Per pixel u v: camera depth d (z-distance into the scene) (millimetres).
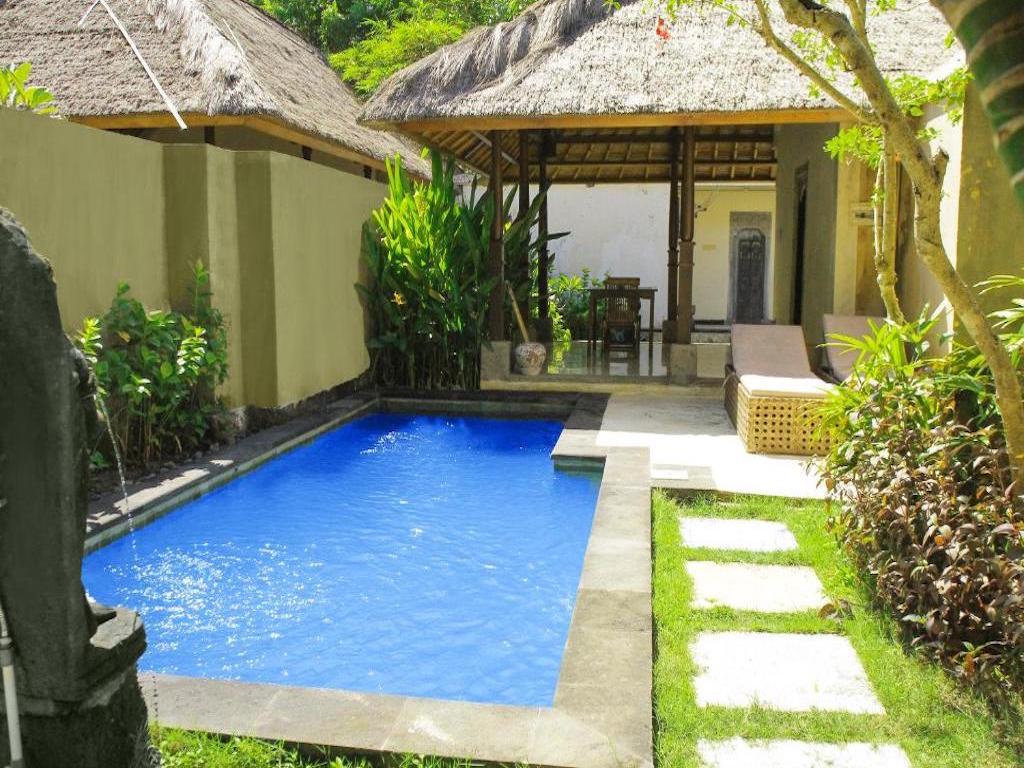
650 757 2436
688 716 2711
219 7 10688
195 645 3785
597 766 2391
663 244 17797
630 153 13234
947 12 714
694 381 9102
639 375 9633
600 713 2674
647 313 17922
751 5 8383
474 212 9656
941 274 3027
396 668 3600
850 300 8297
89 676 1960
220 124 8711
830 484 4020
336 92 13039
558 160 13328
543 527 5383
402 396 8945
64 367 1804
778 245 11977
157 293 6438
